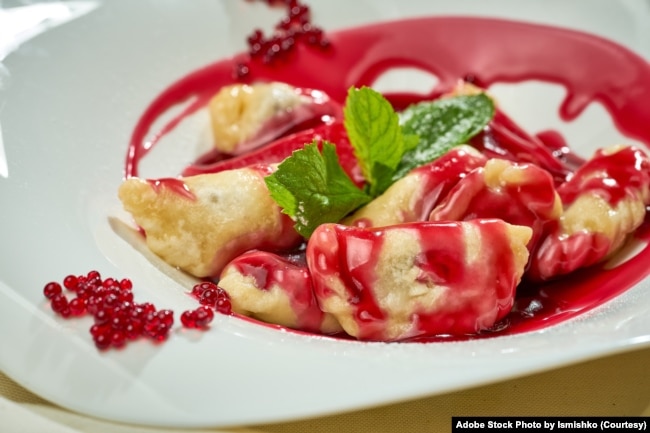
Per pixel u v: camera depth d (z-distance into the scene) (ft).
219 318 1.38
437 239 1.42
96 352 1.32
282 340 1.36
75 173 1.63
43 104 1.68
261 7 1.98
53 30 1.77
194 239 1.52
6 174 1.53
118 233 1.54
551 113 1.87
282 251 1.56
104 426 1.29
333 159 1.53
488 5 2.00
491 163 1.53
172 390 1.30
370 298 1.42
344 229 1.42
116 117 1.77
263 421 1.28
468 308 1.42
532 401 1.39
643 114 1.82
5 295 1.37
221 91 1.81
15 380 1.30
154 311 1.35
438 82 1.93
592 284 1.54
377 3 2.01
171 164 1.76
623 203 1.56
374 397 1.29
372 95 1.55
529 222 1.53
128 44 1.84
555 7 1.98
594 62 1.91
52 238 1.47
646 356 1.43
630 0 1.96
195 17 1.92
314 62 1.95
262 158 1.67
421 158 1.63
